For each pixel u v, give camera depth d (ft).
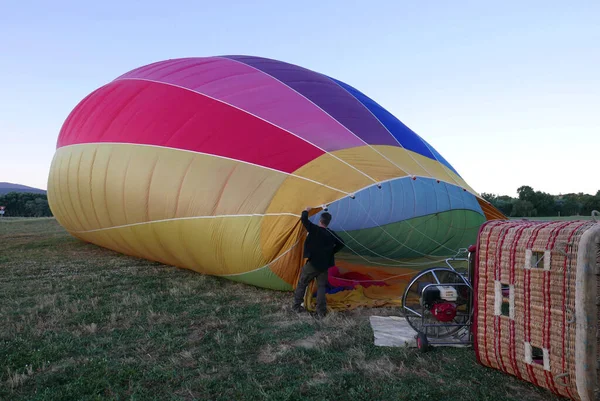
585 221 11.28
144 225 27.02
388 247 27.40
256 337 16.58
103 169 29.37
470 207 27.32
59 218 38.73
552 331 11.16
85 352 14.98
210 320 18.51
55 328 17.39
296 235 20.68
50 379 12.88
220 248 23.08
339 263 28.50
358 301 21.70
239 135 24.88
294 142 24.23
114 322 17.99
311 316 19.24
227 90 27.81
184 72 30.81
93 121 32.58
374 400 11.79
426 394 11.99
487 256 13.21
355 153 24.09
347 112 27.25
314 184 21.94
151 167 26.43
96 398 11.78
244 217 22.13
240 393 12.11
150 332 16.94
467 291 15.57
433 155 29.22
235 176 23.38
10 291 23.35
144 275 27.53
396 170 23.66
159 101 29.12
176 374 13.24
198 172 24.45
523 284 12.01
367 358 14.57
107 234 31.94
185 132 26.30
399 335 16.79
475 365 13.96
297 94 27.66
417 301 20.22
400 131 28.58
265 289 23.91
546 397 11.94
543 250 11.41
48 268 29.81
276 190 22.15
